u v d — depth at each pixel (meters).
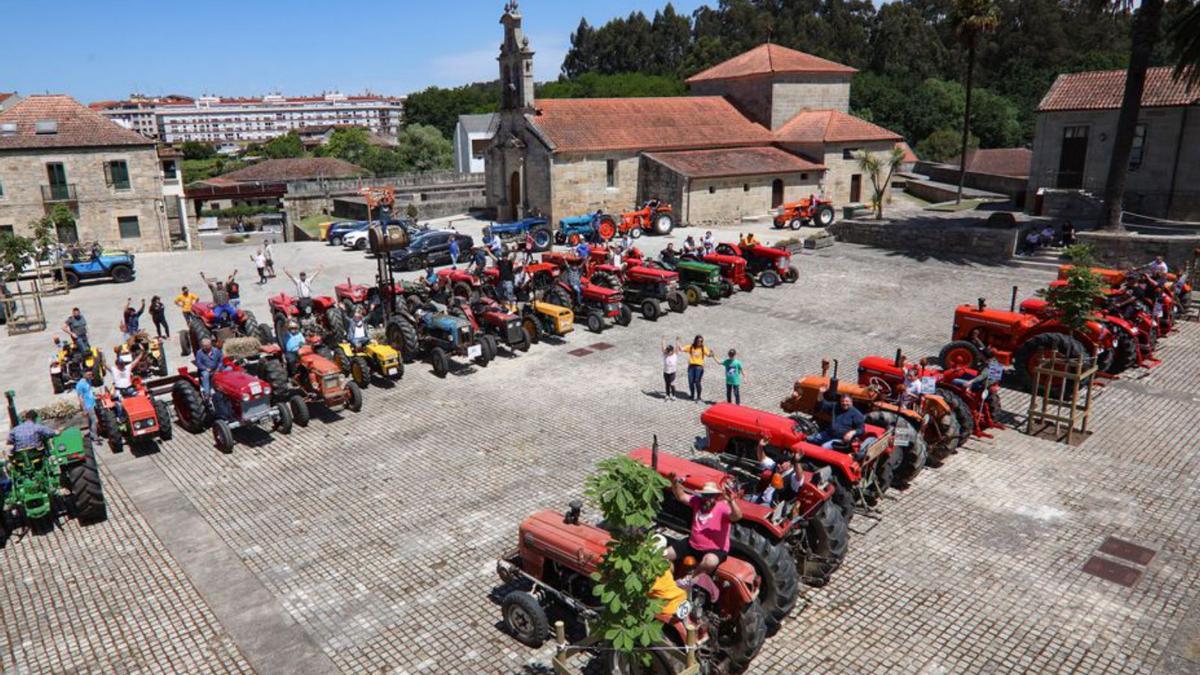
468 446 14.80
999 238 30.34
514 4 39.59
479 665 8.81
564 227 36.78
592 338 21.89
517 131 41.19
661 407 16.59
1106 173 38.41
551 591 9.07
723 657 8.35
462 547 11.25
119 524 12.21
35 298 25.08
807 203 39.72
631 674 8.20
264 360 16.39
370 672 8.76
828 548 9.64
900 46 102.81
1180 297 22.34
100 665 9.02
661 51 136.25
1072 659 8.71
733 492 9.32
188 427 15.94
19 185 39.50
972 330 18.05
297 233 54.84
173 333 23.98
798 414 13.85
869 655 8.81
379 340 20.77
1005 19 100.12
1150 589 9.93
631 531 7.47
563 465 13.85
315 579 10.57
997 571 10.38
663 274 23.69
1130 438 14.45
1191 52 24.81
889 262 30.72
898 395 13.64
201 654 9.14
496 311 20.52
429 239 32.78
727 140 44.06
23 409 17.39
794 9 128.25
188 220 54.47
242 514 12.43
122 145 41.19
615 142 40.84
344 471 13.88
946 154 74.75
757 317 23.55
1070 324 15.70
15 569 11.04
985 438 14.64
